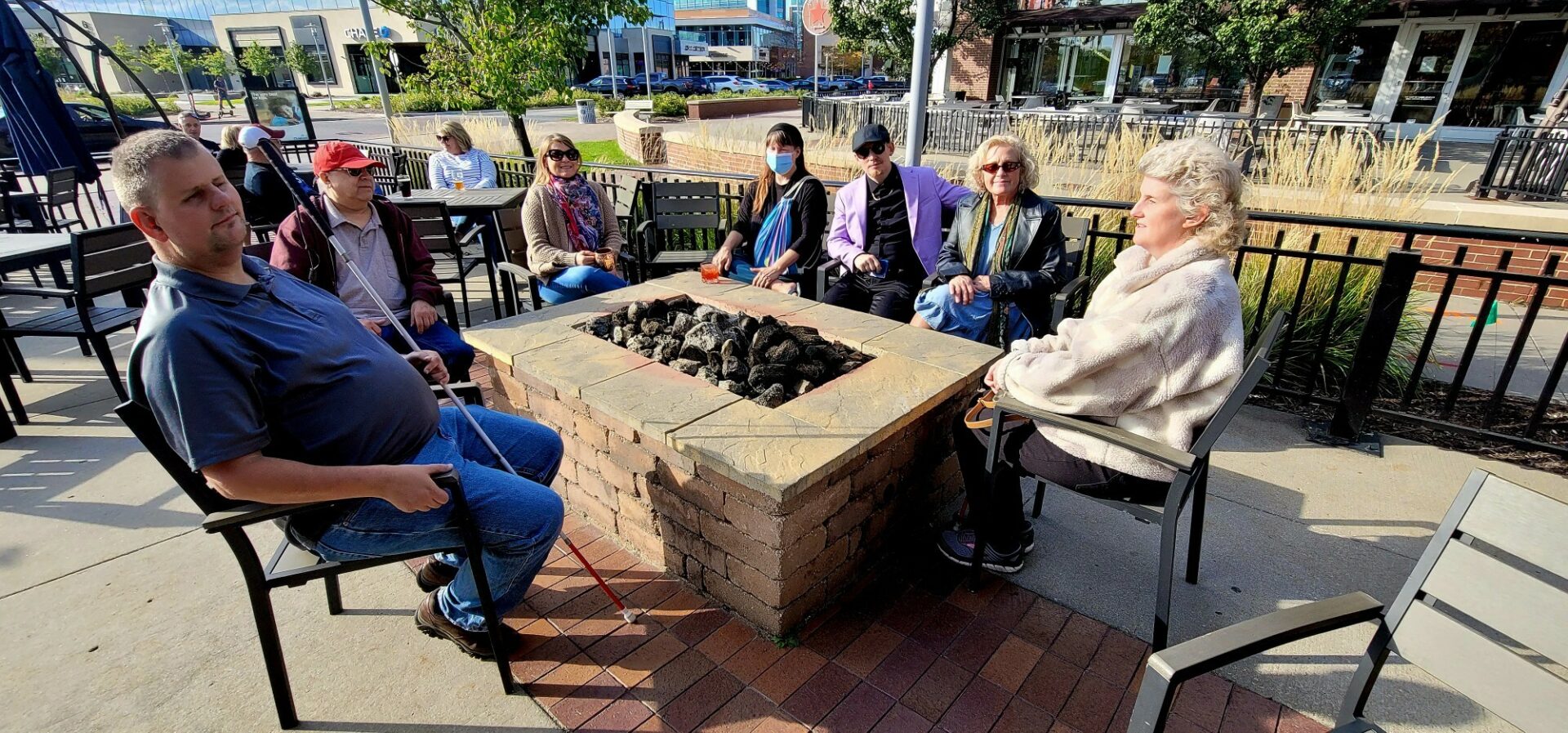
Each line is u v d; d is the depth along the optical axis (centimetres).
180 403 138
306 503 153
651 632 212
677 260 507
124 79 4272
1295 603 225
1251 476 296
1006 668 199
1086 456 198
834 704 187
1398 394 381
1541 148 639
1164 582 191
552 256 414
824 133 878
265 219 521
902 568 241
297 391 159
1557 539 115
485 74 812
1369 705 187
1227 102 1524
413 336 325
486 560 184
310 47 4478
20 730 181
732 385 232
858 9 1576
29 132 584
